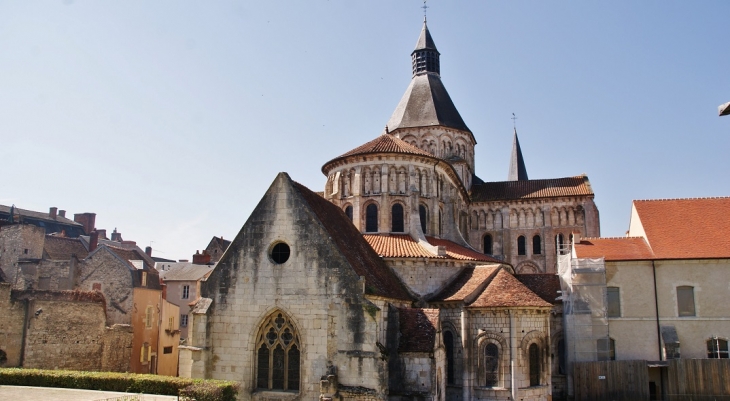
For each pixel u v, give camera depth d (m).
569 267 50.44
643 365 46.56
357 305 33.81
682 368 46.44
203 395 30.16
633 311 50.38
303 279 35.03
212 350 35.84
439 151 76.69
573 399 48.34
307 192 40.56
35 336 48.62
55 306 50.31
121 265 63.09
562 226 79.00
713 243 50.94
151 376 35.66
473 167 85.12
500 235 80.81
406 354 35.47
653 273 50.66
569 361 49.47
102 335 53.78
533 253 79.75
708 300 49.47
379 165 53.56
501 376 41.03
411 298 43.94
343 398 32.91
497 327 41.78
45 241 78.25
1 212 97.62
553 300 51.81
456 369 42.84
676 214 54.69
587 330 48.53
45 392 34.06
